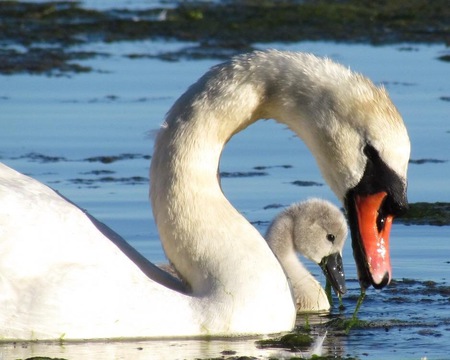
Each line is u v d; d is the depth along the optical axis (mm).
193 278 12758
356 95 12328
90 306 11844
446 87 27469
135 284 12141
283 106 12688
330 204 15570
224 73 12812
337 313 14453
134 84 28156
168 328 12133
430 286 15227
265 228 17250
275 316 12516
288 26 37781
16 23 38156
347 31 36844
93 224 12531
